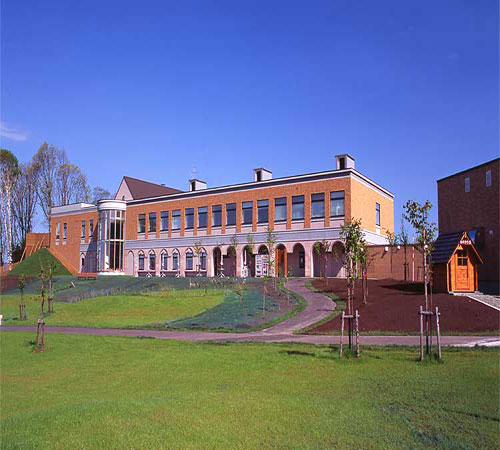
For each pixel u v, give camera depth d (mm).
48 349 16891
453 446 6676
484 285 32250
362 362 12492
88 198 81875
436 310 12492
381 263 37969
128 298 32469
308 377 11078
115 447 6883
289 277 40156
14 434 7551
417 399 8828
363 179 43312
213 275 49750
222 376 11539
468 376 10414
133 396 10094
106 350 16188
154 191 65625
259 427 7555
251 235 46062
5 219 72188
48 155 77562
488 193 35375
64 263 65312
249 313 25359
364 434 7180
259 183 46312
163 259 54656
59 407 9328
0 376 12984
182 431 7426
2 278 52625
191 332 21234
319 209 42438
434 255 26016
